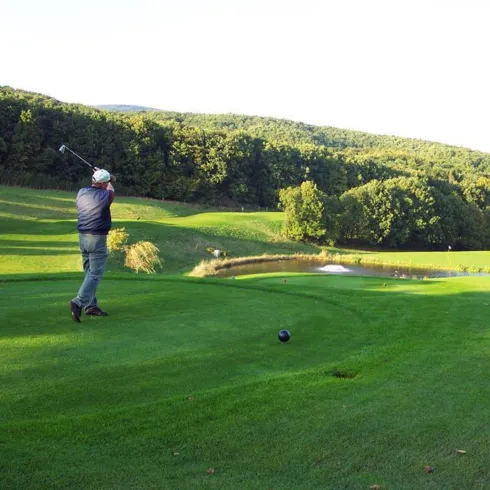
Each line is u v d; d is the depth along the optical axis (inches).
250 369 269.3
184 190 3459.6
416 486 155.2
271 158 3789.4
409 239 3208.7
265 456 170.4
